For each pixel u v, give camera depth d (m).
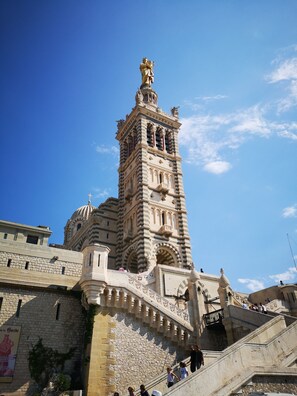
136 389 24.48
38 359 25.69
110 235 55.31
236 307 28.03
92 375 23.61
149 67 72.56
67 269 30.78
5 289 27.36
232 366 16.36
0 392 23.48
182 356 27.64
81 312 29.11
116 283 27.41
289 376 16.11
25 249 30.03
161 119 62.09
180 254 48.22
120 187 58.31
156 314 28.03
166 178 55.38
